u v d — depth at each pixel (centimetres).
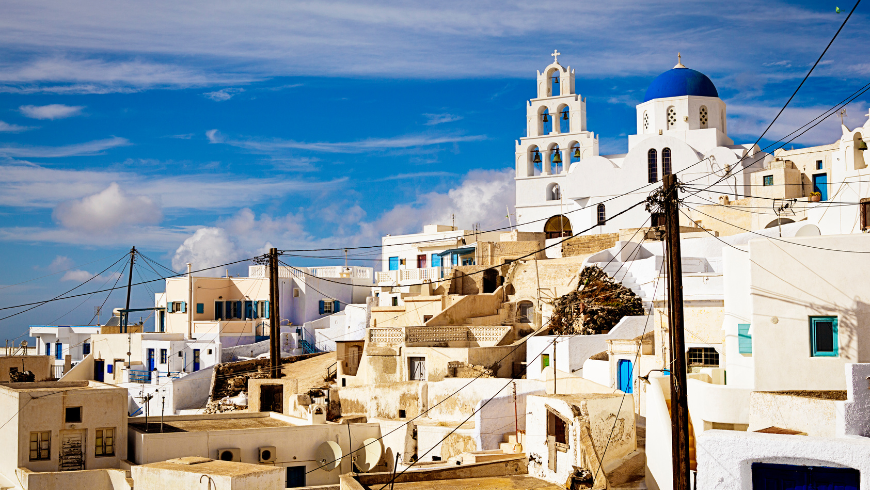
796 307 2795
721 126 6925
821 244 2783
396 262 7894
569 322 4809
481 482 2788
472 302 5725
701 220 6053
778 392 2464
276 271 4897
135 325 7375
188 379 5697
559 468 2773
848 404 1922
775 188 5962
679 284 2506
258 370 5794
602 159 6725
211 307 7600
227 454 3734
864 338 2703
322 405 4722
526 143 7706
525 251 6450
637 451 2972
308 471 3912
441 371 4778
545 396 2948
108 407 3734
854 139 4434
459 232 7438
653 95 6912
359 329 6988
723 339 3375
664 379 2892
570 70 7675
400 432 4119
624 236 5931
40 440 3609
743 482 1802
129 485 3403
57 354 7600
